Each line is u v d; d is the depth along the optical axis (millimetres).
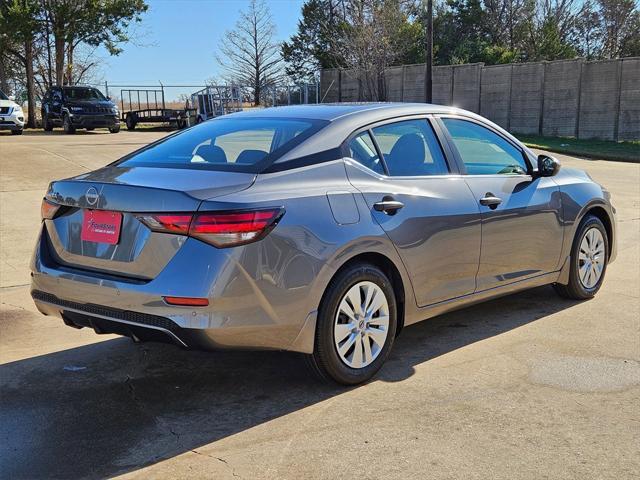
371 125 4426
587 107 27781
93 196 3803
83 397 4098
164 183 3717
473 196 4762
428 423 3674
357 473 3168
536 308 5785
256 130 4438
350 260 4059
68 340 5168
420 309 4516
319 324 3914
